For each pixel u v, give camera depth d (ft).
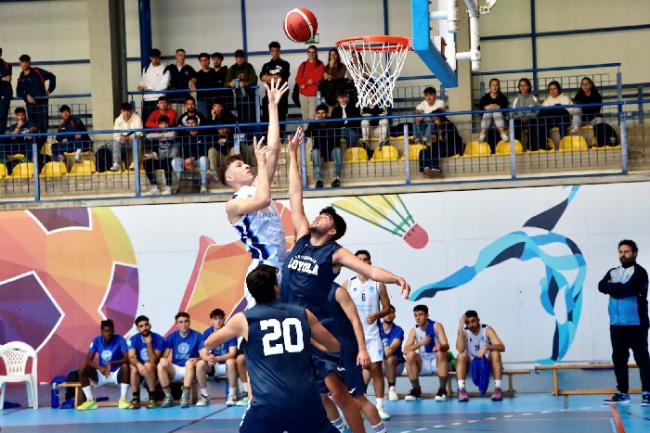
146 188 60.64
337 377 27.66
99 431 41.75
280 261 26.53
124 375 50.37
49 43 73.72
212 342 24.13
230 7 72.79
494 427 38.47
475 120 64.80
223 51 72.84
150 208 55.88
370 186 55.11
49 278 56.03
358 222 54.80
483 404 46.21
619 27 70.33
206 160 57.47
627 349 44.65
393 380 49.32
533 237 53.57
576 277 53.16
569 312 53.06
